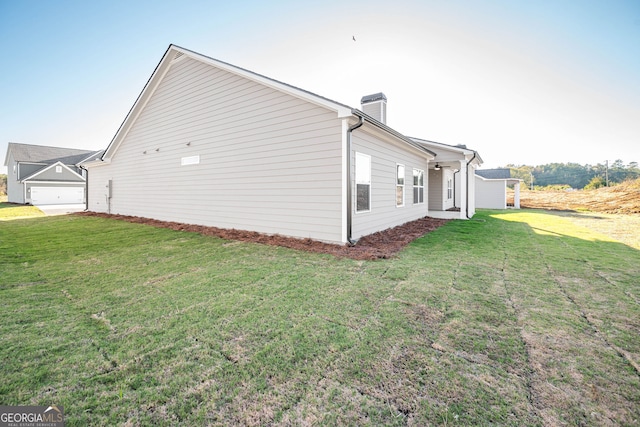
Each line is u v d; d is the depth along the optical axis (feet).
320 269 15.14
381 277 13.75
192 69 30.25
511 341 8.00
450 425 5.08
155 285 12.87
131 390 6.05
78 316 9.76
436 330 8.61
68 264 16.65
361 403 5.64
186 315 9.72
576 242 23.03
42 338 8.23
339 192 20.48
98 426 5.10
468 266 15.74
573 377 6.45
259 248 20.26
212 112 28.48
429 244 22.13
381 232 26.61
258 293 11.70
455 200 68.44
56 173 89.61
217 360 7.10
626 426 5.10
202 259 17.47
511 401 5.69
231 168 27.02
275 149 23.65
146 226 31.60
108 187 43.93
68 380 6.37
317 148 21.33
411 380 6.33
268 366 6.84
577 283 12.98
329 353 7.37
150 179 36.40
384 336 8.24
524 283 12.98
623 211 50.21
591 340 8.09
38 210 62.03
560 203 66.74
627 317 9.53
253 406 5.57
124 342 8.00
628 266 15.78
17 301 11.10
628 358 7.22
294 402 5.68
